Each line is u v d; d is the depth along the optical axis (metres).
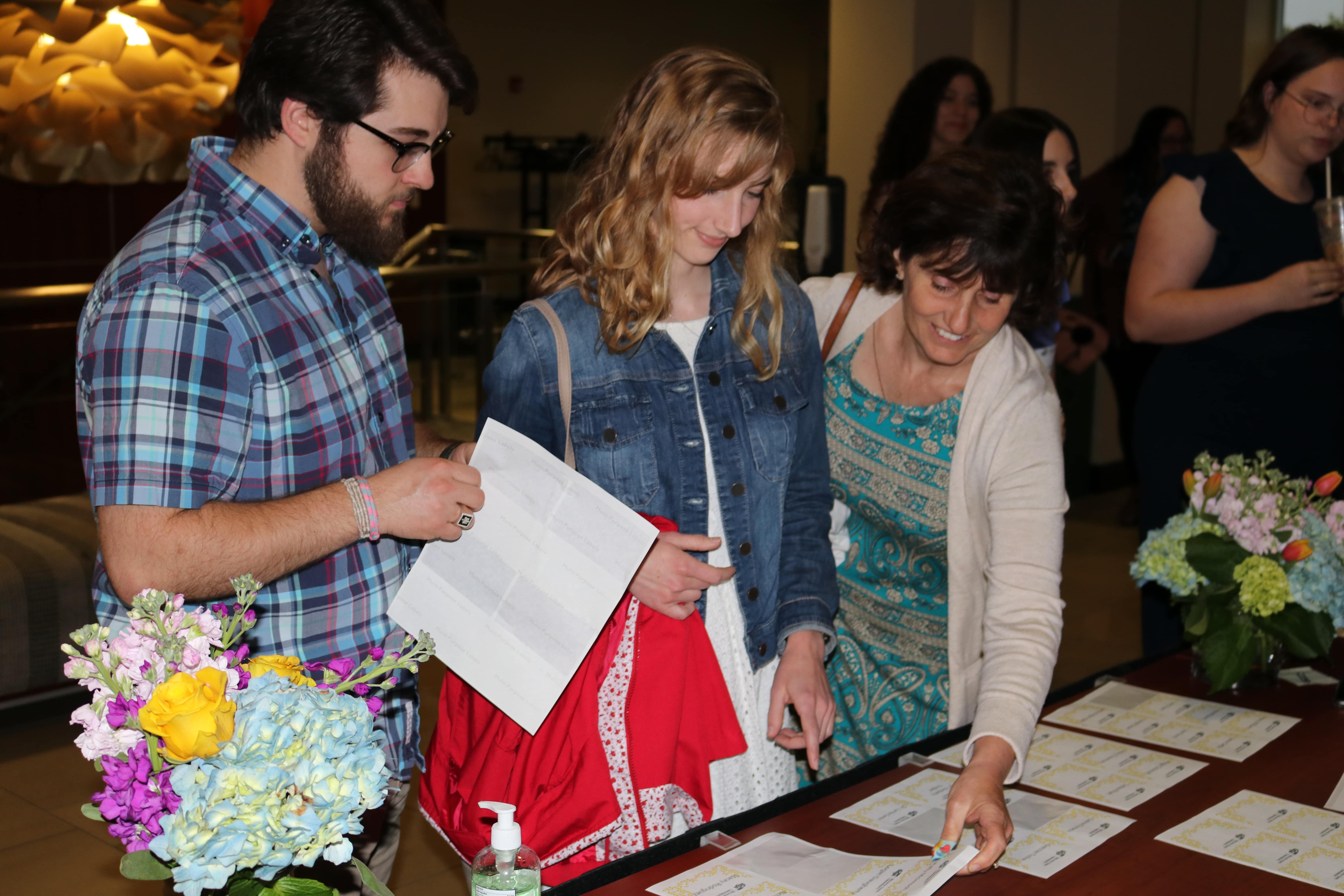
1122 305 5.17
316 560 1.32
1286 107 2.50
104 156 3.37
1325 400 2.63
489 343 5.34
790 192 4.25
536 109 13.79
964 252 1.59
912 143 3.57
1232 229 2.59
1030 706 1.48
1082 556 5.38
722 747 1.56
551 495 1.42
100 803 0.99
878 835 1.35
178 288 1.24
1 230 6.43
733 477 1.66
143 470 1.21
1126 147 6.76
